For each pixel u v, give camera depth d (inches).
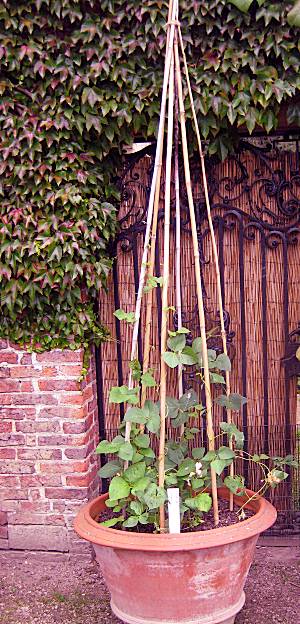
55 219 119.3
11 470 129.4
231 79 114.6
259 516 100.3
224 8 112.0
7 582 123.3
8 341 126.6
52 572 126.6
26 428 127.8
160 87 115.9
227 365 110.8
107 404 137.7
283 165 129.3
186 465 106.0
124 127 122.2
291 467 134.7
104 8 113.3
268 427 134.6
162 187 131.6
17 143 117.7
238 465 136.0
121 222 133.9
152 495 96.0
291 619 110.0
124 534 94.2
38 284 120.6
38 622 111.0
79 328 123.3
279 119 126.0
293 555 130.8
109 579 99.3
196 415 113.7
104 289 127.4
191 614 96.3
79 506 128.0
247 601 115.9
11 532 131.3
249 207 131.0
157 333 135.3
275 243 130.6
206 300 133.4
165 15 112.3
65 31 116.4
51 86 116.3
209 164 130.4
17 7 114.0
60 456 127.5
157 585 94.0
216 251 121.3
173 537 92.0
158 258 134.0
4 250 119.4
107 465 108.5
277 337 133.1
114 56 115.2
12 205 120.3
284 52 111.6
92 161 121.3
